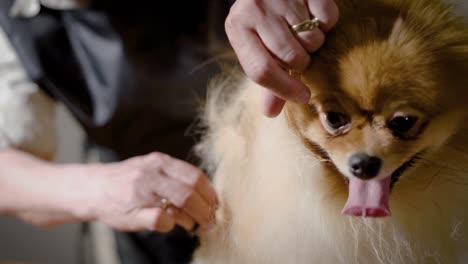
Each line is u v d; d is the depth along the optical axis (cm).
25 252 162
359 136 49
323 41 51
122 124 92
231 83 70
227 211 65
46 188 84
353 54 50
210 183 69
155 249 100
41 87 91
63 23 92
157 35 92
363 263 59
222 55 79
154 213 69
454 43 52
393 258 58
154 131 92
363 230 58
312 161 56
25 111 92
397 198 56
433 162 54
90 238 129
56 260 164
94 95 92
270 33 50
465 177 56
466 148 55
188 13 94
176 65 91
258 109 62
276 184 59
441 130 52
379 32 51
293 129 56
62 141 150
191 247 96
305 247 59
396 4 54
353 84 49
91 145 111
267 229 60
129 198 71
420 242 59
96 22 91
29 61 88
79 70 91
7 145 93
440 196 58
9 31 89
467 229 61
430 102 49
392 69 48
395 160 49
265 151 60
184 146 91
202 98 88
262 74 50
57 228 163
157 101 90
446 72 51
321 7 50
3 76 92
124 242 102
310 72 52
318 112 52
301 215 58
